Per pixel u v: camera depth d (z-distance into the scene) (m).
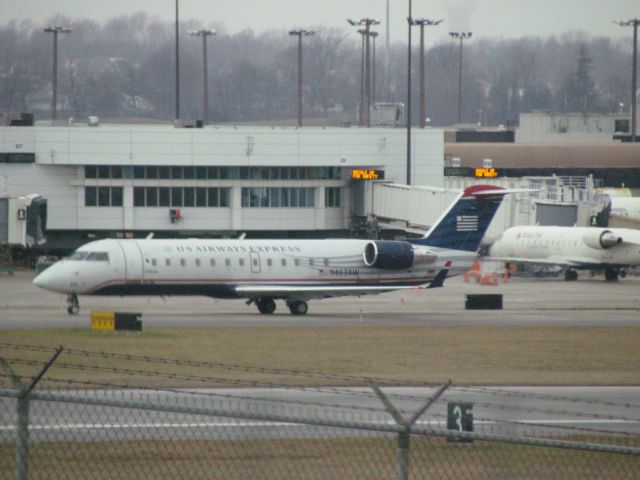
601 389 162.00
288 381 159.12
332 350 196.00
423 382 161.62
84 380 152.88
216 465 103.56
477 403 143.25
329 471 102.62
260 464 104.44
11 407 124.12
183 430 118.38
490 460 109.31
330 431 119.31
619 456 112.31
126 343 196.62
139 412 128.88
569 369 181.62
